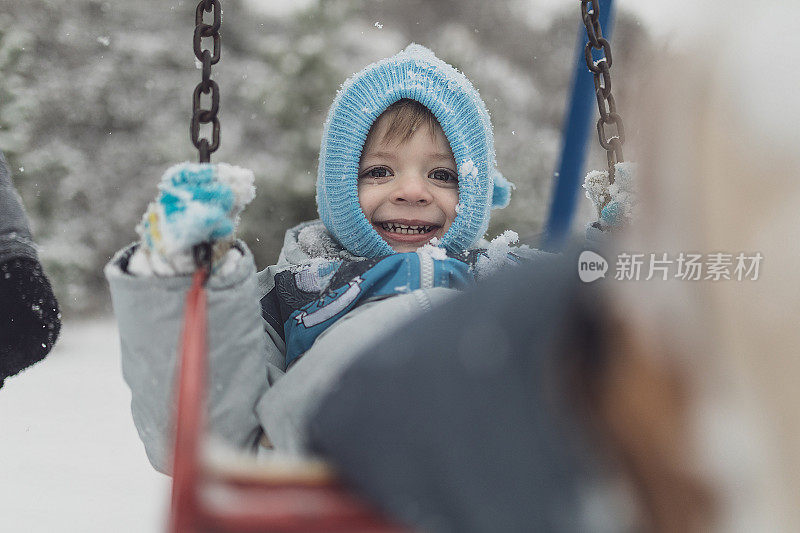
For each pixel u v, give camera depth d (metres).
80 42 13.23
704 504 0.53
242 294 1.50
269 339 1.97
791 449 0.50
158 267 1.38
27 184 11.52
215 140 1.54
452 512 0.59
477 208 2.28
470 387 0.62
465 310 0.67
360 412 0.65
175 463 0.74
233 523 0.64
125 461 4.56
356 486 0.63
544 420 0.59
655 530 0.55
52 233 11.84
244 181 1.46
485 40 16.53
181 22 13.84
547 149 12.43
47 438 5.18
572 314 0.60
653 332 0.54
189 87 13.30
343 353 1.52
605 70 1.97
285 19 13.89
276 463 0.68
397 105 2.28
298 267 2.04
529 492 0.57
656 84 0.55
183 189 1.38
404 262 1.94
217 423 1.52
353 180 2.24
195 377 0.79
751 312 0.51
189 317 0.90
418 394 0.63
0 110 11.10
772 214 0.50
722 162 0.51
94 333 11.29
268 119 12.27
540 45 16.72
